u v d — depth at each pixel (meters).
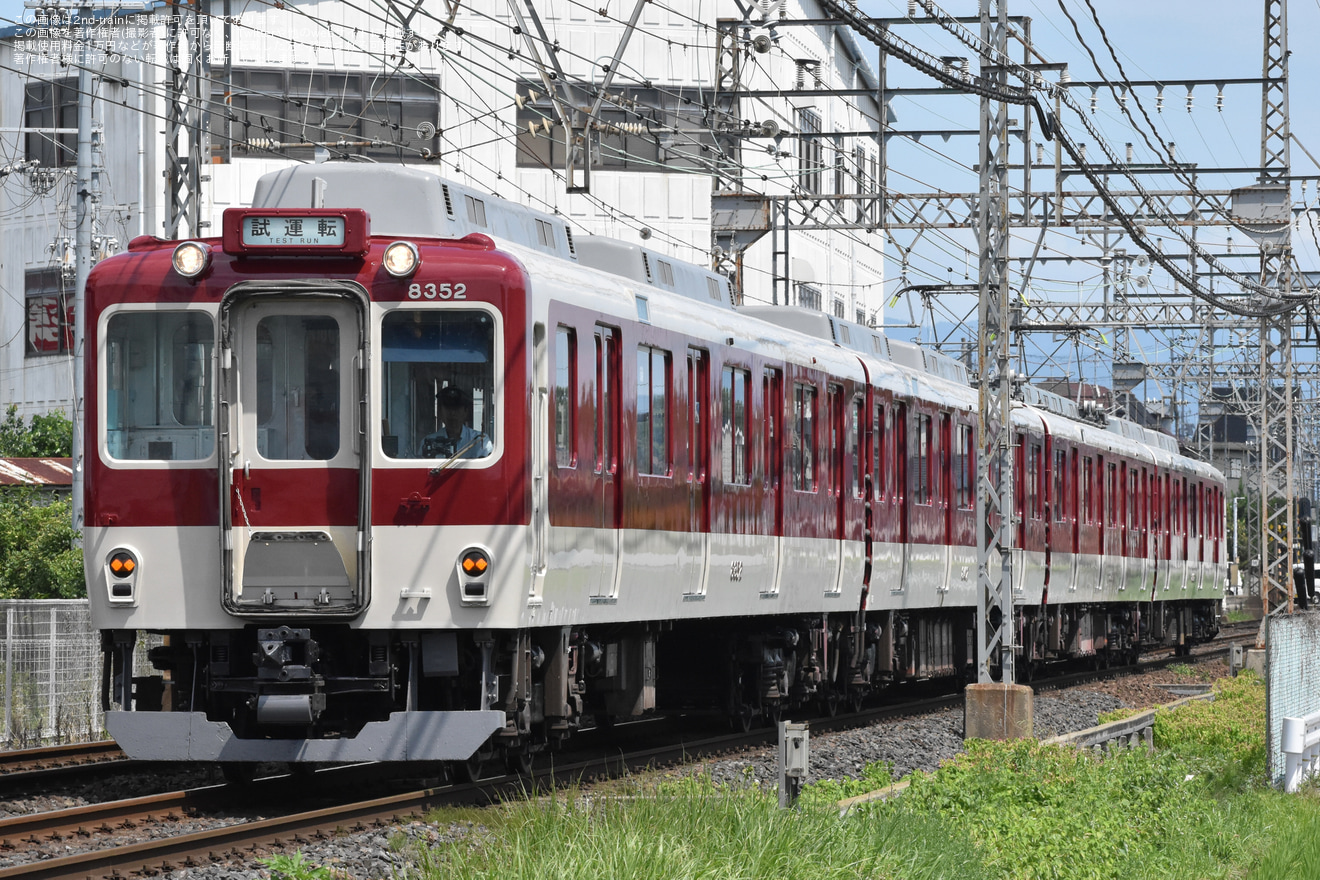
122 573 22.00
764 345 31.64
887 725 37.31
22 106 74.00
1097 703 47.50
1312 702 34.09
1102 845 21.44
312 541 21.72
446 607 21.56
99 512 22.09
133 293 22.12
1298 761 30.97
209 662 22.20
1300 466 109.06
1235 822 25.12
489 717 21.30
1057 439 52.53
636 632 27.50
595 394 24.59
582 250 28.66
